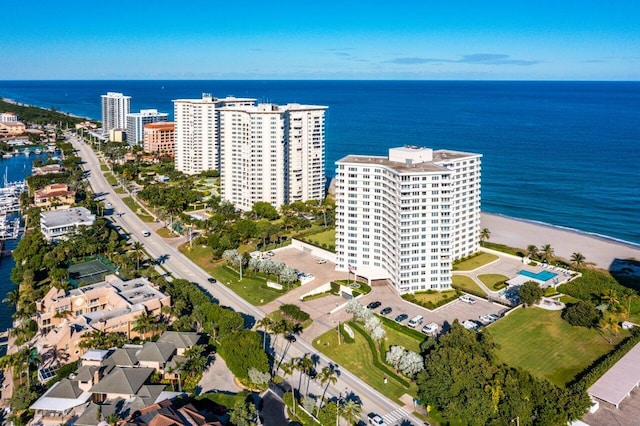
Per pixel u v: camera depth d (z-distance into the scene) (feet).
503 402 520.83
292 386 603.67
